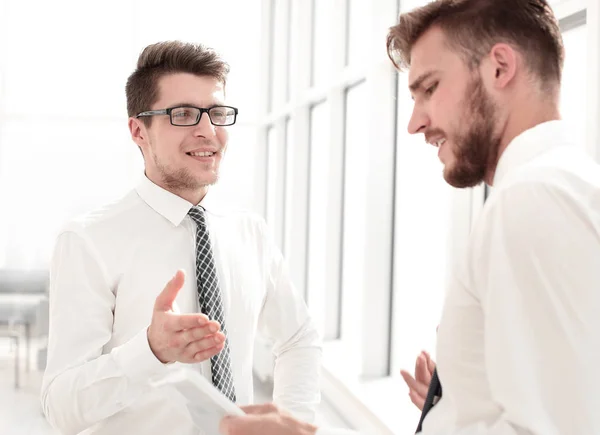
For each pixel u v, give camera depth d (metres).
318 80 5.72
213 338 1.24
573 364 0.86
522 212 0.90
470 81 1.05
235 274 1.76
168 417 1.54
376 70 3.80
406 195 3.72
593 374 0.86
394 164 3.84
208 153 1.69
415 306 3.62
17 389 5.78
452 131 1.07
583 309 0.86
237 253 1.79
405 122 3.74
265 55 7.49
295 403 1.75
